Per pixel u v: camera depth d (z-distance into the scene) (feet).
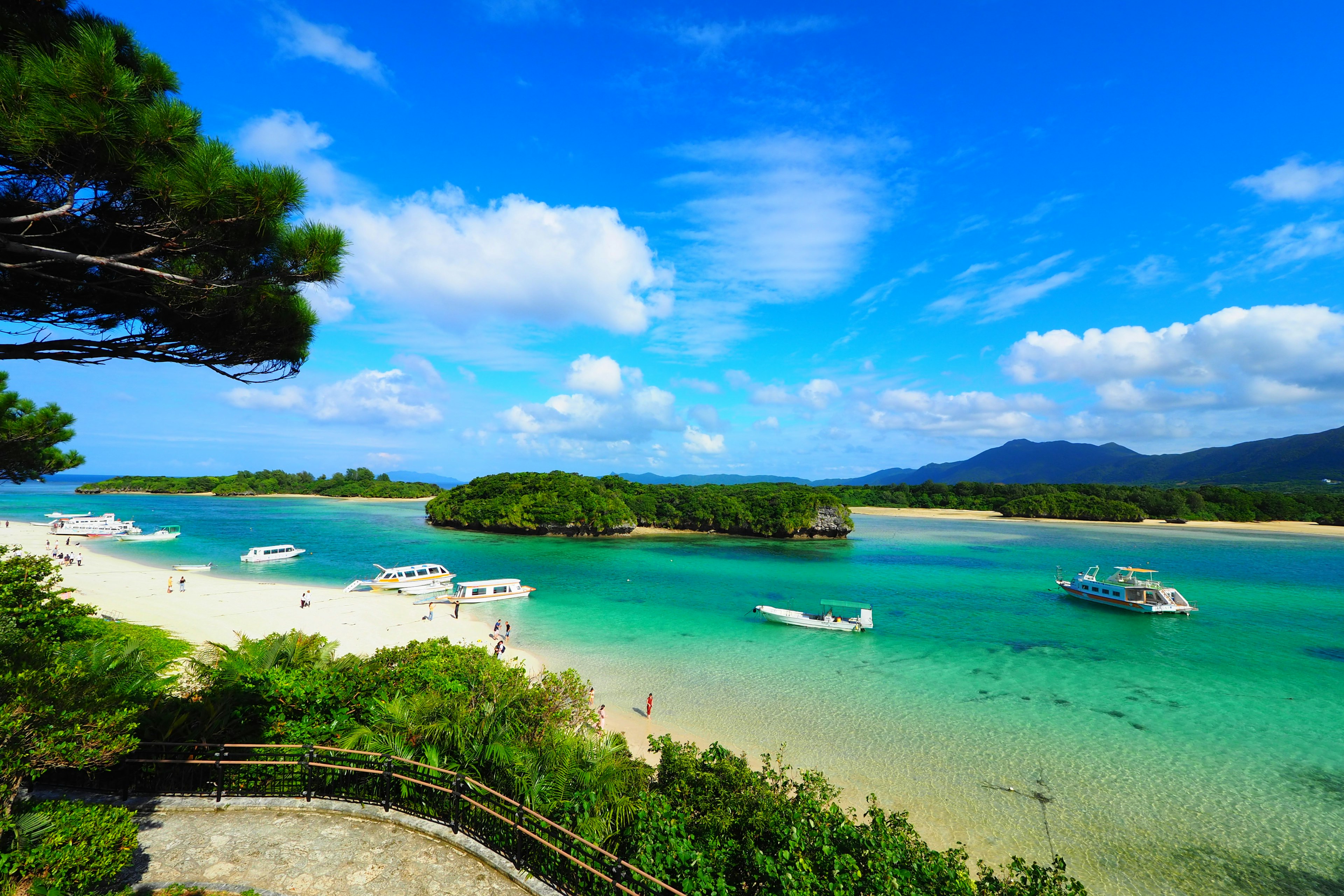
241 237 28.63
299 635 56.03
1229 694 102.22
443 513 394.52
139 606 136.26
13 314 31.86
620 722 86.74
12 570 47.47
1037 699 98.73
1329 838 61.05
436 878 29.12
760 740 82.12
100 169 25.32
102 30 27.35
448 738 39.34
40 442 64.18
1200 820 63.93
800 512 364.79
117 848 24.89
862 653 124.67
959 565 256.73
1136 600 169.58
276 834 31.96
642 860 29.91
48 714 24.40
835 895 27.61
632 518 395.96
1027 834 61.36
